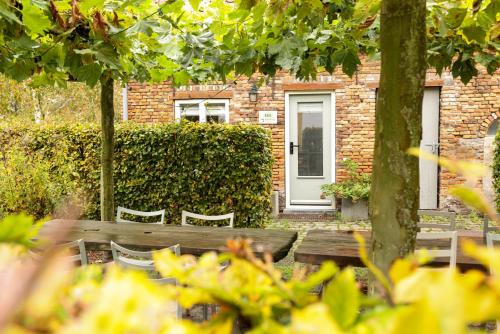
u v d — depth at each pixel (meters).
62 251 0.37
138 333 0.34
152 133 6.72
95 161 7.07
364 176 8.43
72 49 3.04
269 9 2.44
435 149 8.49
